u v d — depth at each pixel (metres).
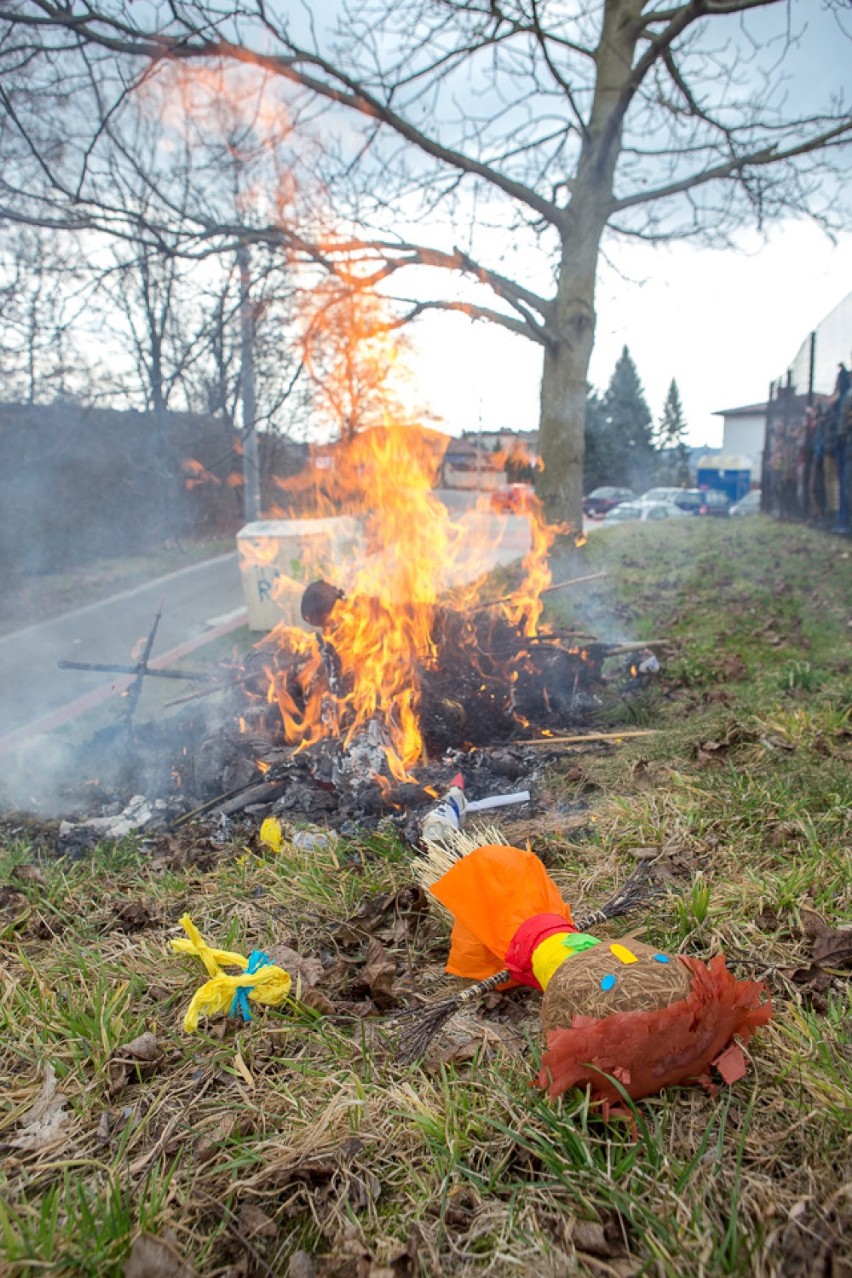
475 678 5.75
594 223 9.55
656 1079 2.29
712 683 6.78
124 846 4.61
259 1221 2.20
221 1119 2.55
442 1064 2.66
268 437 23.45
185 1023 2.84
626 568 12.48
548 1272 2.00
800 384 17.14
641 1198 2.12
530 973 2.79
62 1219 2.23
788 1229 2.01
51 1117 2.62
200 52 8.03
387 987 3.09
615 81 9.37
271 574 11.62
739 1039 2.56
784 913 3.42
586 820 4.48
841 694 5.99
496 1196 2.22
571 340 9.77
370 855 4.26
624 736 5.68
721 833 4.14
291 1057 2.81
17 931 3.76
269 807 4.92
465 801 4.65
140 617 14.08
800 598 9.79
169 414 17.94
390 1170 2.34
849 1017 2.71
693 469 68.31
